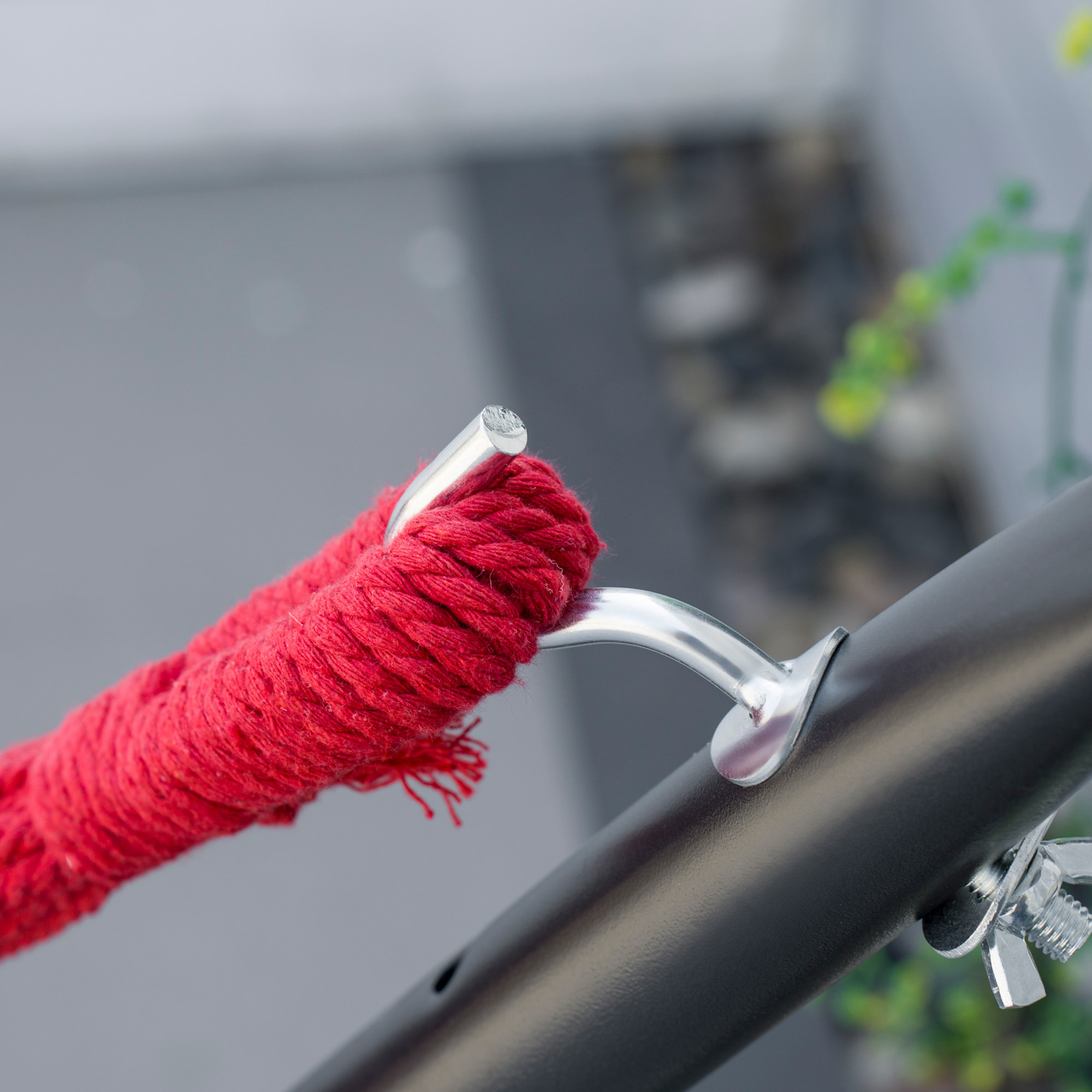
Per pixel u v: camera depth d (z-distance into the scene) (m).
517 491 0.42
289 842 1.94
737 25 2.30
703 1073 0.44
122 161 2.39
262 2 2.00
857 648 0.42
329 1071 0.47
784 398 2.34
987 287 1.91
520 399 2.32
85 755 0.45
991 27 1.69
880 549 2.23
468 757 0.47
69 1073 1.81
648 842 0.43
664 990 0.43
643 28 2.26
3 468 2.16
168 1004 1.85
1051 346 1.60
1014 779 0.40
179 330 2.30
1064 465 1.27
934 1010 1.69
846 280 2.44
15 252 2.32
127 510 2.16
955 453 2.27
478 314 2.39
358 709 0.42
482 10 2.12
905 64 2.21
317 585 0.45
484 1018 0.44
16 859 0.47
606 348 2.37
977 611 0.40
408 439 2.27
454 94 2.38
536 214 2.48
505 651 0.42
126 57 2.09
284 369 2.30
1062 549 0.40
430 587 0.41
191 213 2.40
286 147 2.44
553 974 0.44
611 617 0.42
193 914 1.90
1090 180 1.39
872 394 1.19
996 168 1.81
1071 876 0.43
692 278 2.44
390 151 2.49
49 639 2.06
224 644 0.46
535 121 2.51
